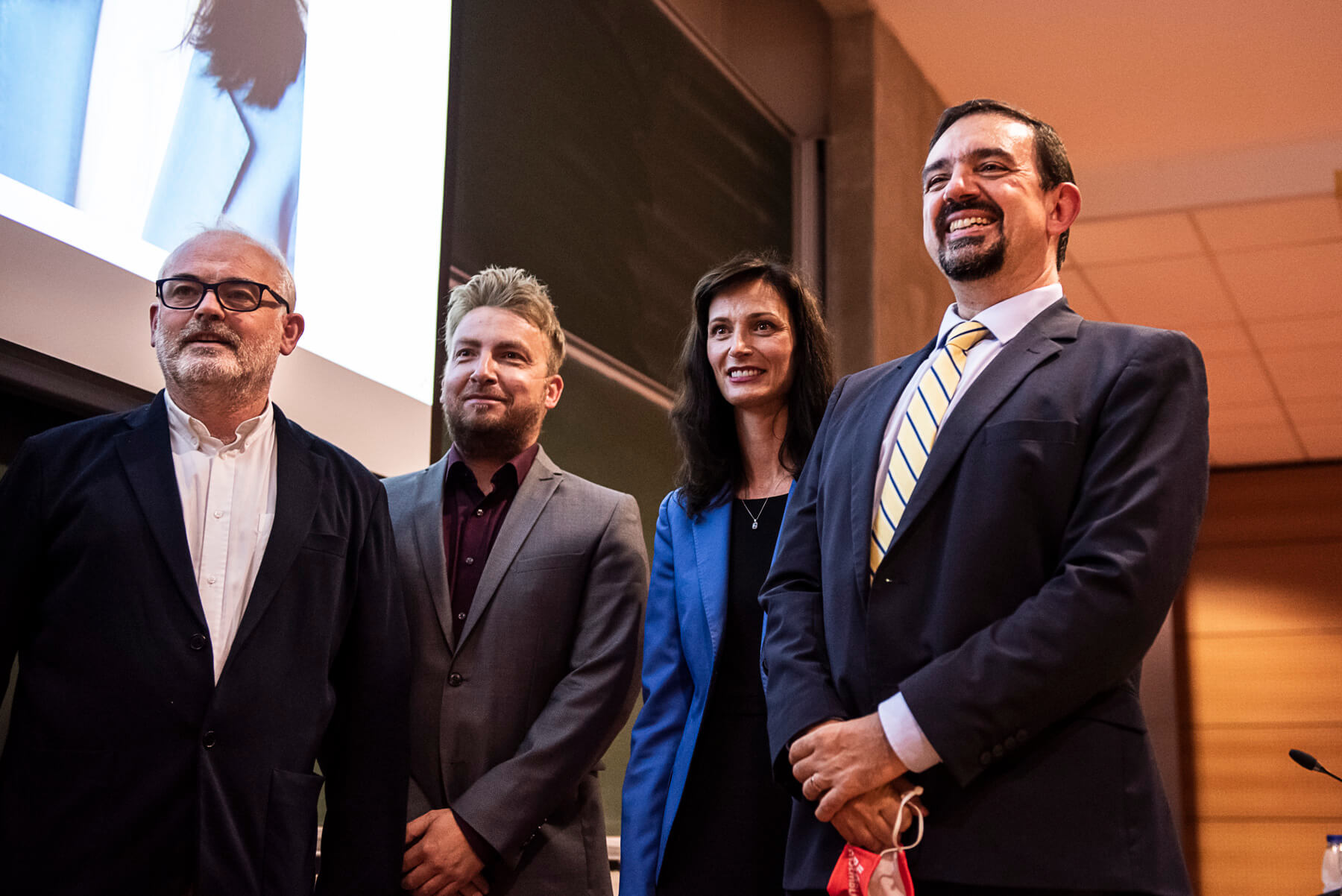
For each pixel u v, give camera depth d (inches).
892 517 63.7
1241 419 346.0
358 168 112.1
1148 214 255.8
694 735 80.1
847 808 57.6
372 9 116.4
